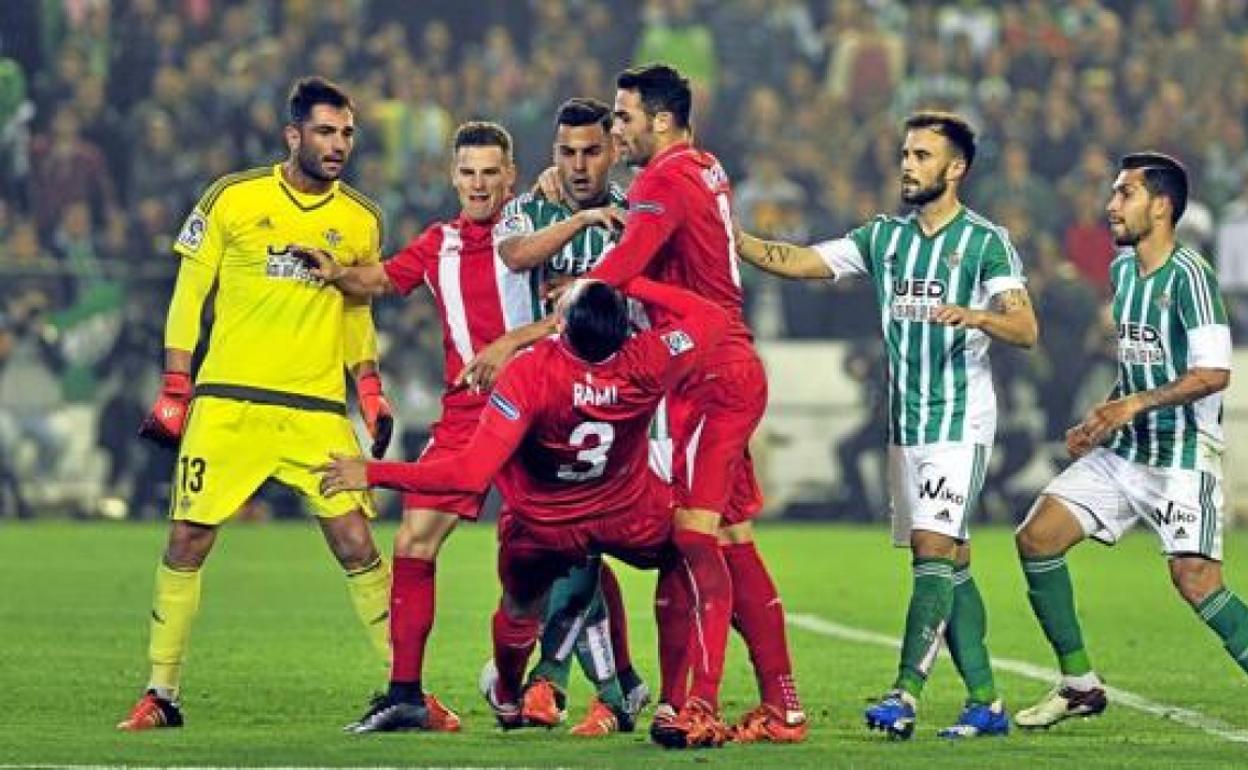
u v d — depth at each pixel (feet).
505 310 101.96
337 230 104.63
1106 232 259.39
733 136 274.98
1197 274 103.65
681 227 97.09
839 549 213.05
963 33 285.43
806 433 247.09
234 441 103.65
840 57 286.25
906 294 102.06
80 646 132.67
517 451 93.76
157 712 101.04
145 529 226.58
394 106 266.77
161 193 252.42
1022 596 171.32
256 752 92.02
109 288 239.50
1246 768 91.66
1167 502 105.09
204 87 261.65
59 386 238.27
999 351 245.45
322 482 90.63
